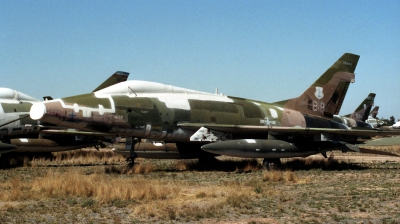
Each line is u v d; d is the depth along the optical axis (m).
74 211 11.01
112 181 15.16
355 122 35.78
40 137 27.62
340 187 15.30
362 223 9.50
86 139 28.86
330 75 28.34
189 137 22.95
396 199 12.47
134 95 21.69
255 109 25.53
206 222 9.73
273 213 10.66
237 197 12.33
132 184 14.17
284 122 26.23
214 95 25.22
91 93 20.75
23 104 25.41
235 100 25.70
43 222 9.83
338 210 10.96
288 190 14.77
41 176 19.23
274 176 17.69
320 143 23.75
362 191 14.11
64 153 33.19
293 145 22.59
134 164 21.95
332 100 28.47
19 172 21.22
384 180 17.44
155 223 9.69
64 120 19.14
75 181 14.14
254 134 24.12
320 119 27.98
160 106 22.09
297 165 24.34
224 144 20.98
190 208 11.18
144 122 21.34
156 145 24.89
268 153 21.75
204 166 24.17
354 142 25.91
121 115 20.62
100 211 10.98
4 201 12.59
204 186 15.77
